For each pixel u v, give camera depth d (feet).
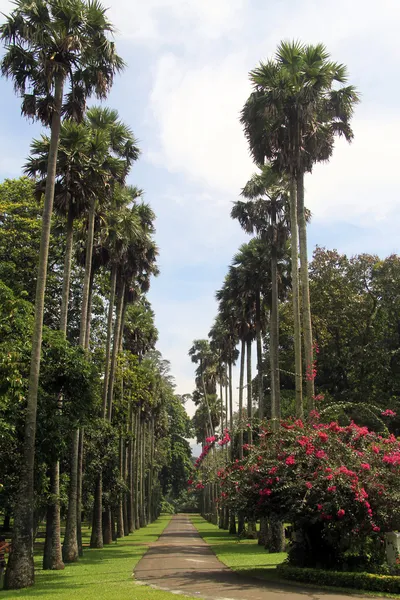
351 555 42.04
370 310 120.37
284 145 61.62
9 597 33.94
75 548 62.28
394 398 104.78
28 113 52.54
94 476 85.30
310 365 58.08
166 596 33.24
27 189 91.35
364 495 38.83
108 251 84.07
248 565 53.83
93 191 61.98
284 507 43.16
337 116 64.28
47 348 51.26
